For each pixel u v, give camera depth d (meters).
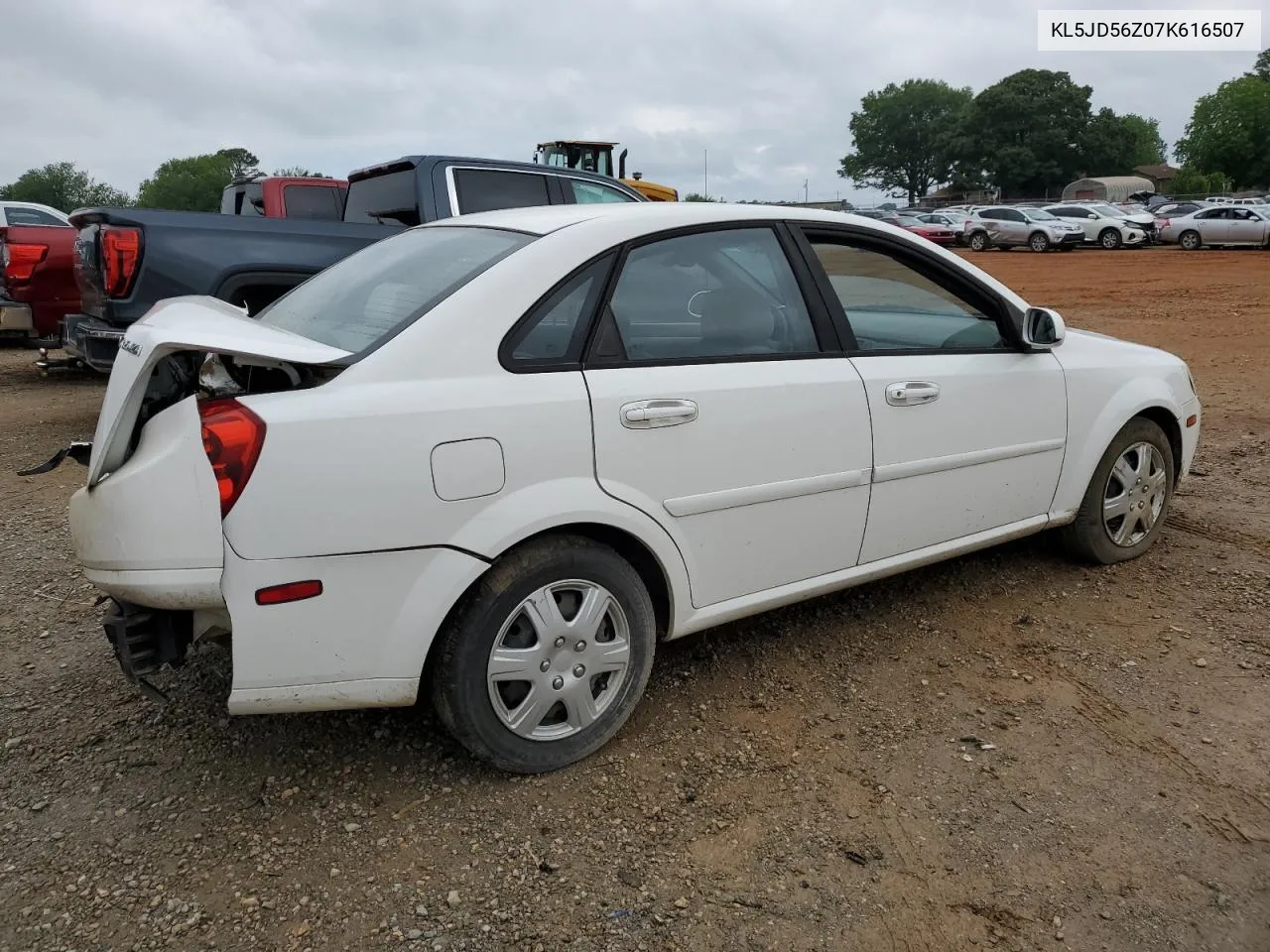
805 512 3.23
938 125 106.56
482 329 2.64
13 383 9.32
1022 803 2.73
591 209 3.17
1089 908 2.34
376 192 7.52
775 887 2.41
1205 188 71.12
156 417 2.50
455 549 2.55
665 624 3.09
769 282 3.24
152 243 5.85
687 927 2.29
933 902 2.36
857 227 3.49
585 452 2.72
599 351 2.82
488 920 2.30
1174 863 2.49
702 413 2.93
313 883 2.41
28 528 4.91
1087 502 4.20
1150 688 3.34
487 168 7.36
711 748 3.00
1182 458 4.57
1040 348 3.87
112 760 2.91
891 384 3.38
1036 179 90.69
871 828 2.63
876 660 3.54
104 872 2.45
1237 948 2.23
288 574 2.39
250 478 2.33
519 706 2.76
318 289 3.35
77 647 3.63
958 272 3.72
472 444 2.54
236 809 2.69
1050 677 3.42
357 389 2.46
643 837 2.59
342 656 2.50
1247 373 9.58
